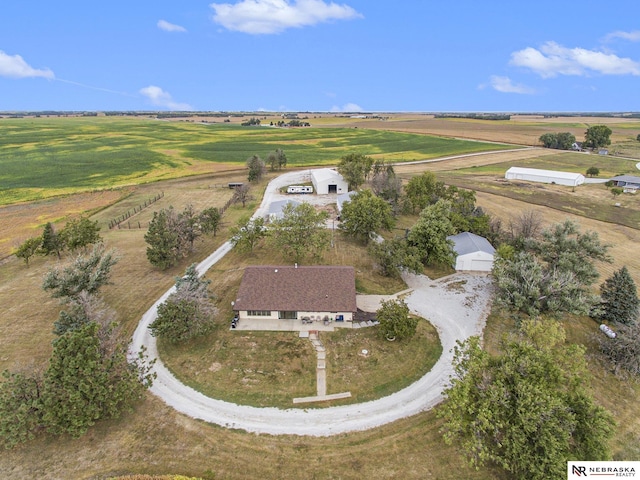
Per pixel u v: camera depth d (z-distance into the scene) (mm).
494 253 51250
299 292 40938
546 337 28719
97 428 27234
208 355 34969
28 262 52844
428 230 50594
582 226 68500
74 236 52250
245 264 52312
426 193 75750
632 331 34625
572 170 116125
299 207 53438
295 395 30812
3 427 24109
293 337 37625
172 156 138375
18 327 37625
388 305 38875
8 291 44406
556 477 21953
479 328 39906
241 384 31750
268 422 28281
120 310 41344
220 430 27438
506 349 28297
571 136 158375
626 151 153625
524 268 40500
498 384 24609
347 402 30250
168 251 48812
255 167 102000
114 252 46594
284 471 24469
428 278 50500
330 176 91750
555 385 25250
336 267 44062
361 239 60094
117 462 24703
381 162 98938
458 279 50281
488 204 80562
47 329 37500
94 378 26062
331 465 24906
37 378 26688
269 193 90812
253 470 24500
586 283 41812
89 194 90500
